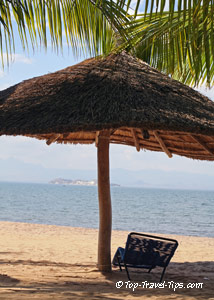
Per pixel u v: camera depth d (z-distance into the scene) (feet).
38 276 16.62
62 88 16.33
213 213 115.55
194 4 9.34
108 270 18.08
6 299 11.79
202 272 20.31
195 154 22.03
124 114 13.89
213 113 15.76
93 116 13.96
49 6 15.52
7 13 15.16
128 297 13.43
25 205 127.54
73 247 31.19
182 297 13.91
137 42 16.47
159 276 18.45
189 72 18.80
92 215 94.73
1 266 19.40
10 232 41.16
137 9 9.26
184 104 15.44
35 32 15.55
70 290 13.96
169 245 16.63
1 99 17.21
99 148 18.04
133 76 16.74
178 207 147.54
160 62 17.46
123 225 70.85
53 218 81.61
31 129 13.93
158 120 13.62
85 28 15.92
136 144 22.85
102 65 17.69
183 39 13.19
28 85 17.79
